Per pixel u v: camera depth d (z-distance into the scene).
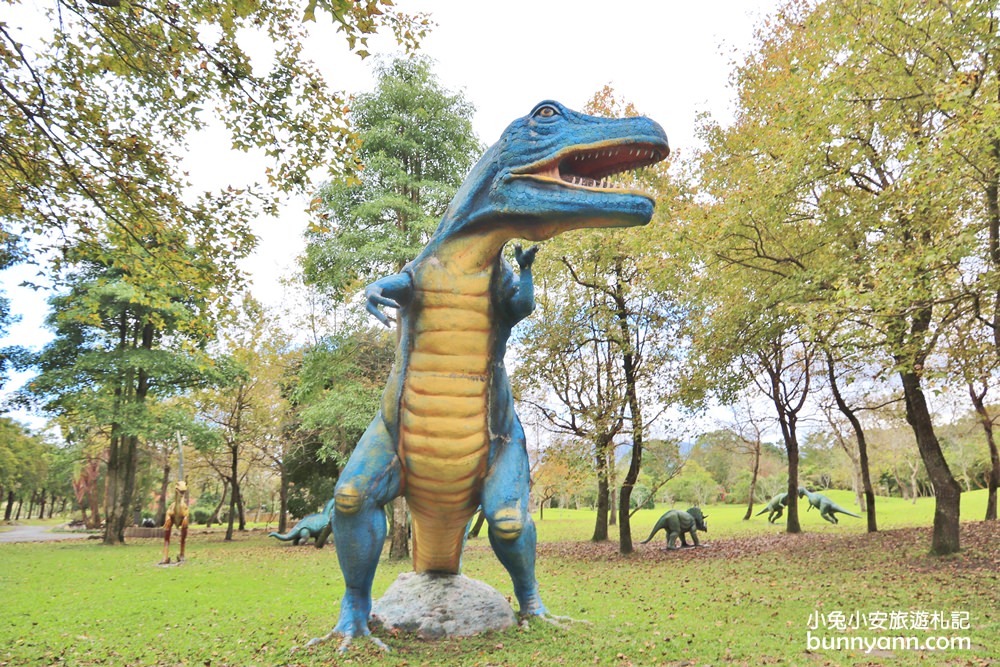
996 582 8.32
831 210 10.02
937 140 7.82
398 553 14.59
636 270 14.37
